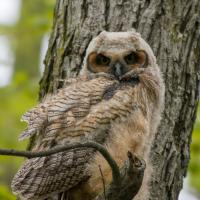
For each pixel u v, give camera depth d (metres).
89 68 14.73
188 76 15.45
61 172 12.77
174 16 15.54
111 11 15.47
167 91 15.12
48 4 22.67
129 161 11.74
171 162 14.97
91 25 15.50
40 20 21.19
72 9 15.74
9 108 20.78
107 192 11.91
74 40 15.54
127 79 14.27
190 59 15.53
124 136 12.97
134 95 13.32
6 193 15.60
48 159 12.75
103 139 12.95
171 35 15.41
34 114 13.30
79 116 13.04
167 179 14.88
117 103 13.09
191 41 15.60
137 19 15.38
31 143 14.81
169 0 15.54
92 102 13.20
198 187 20.81
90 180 12.94
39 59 24.70
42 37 23.39
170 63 15.27
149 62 14.55
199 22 15.71
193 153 20.67
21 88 21.19
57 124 13.01
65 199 13.09
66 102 13.23
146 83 14.15
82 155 12.82
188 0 15.69
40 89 15.81
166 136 14.97
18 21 23.14
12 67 24.44
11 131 20.70
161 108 14.38
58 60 15.62
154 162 14.77
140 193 13.75
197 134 20.38
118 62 14.45
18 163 20.48
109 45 14.62
